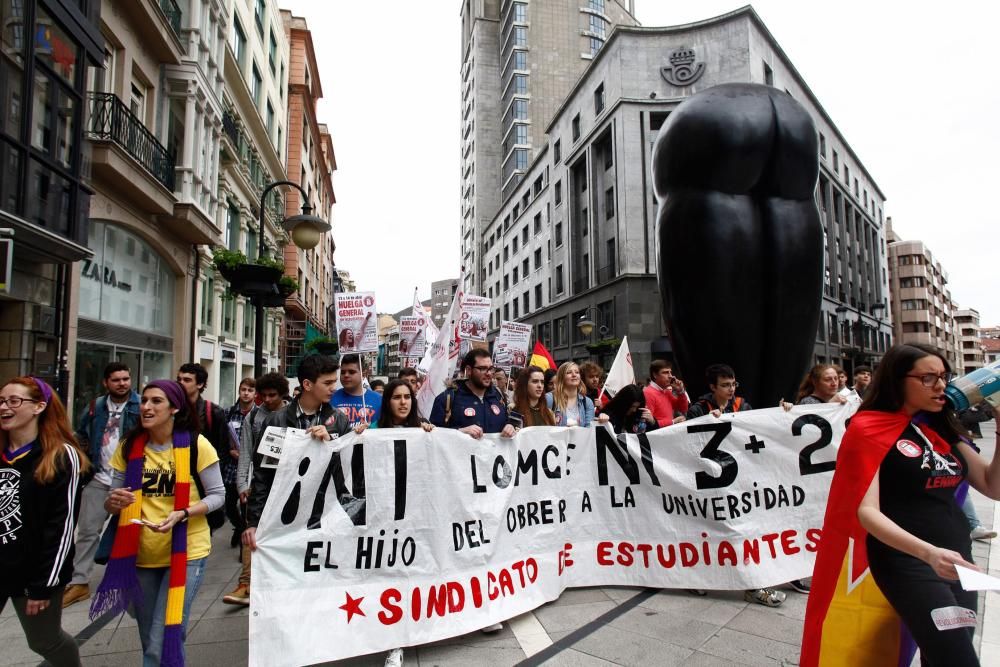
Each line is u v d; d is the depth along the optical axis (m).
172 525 2.54
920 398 2.13
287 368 33.00
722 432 4.09
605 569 4.09
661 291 5.62
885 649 2.20
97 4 9.04
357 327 7.22
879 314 47.47
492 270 56.19
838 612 2.25
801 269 5.25
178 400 2.70
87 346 10.27
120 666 3.10
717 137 5.05
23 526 2.38
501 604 3.51
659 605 3.82
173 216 12.54
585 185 35.03
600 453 4.19
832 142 38.59
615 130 29.48
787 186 5.26
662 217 5.48
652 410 5.29
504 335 10.62
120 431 4.62
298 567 3.04
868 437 2.15
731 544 3.91
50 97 7.86
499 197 59.56
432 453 3.46
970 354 113.62
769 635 3.33
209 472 2.75
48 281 8.57
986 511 6.98
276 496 3.05
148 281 12.79
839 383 4.67
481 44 60.47
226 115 17.45
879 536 1.97
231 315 20.22
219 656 3.22
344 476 3.23
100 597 2.51
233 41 18.77
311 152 38.06
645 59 29.45
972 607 2.08
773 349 5.36
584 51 55.06
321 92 39.12
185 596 2.61
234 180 19.03
